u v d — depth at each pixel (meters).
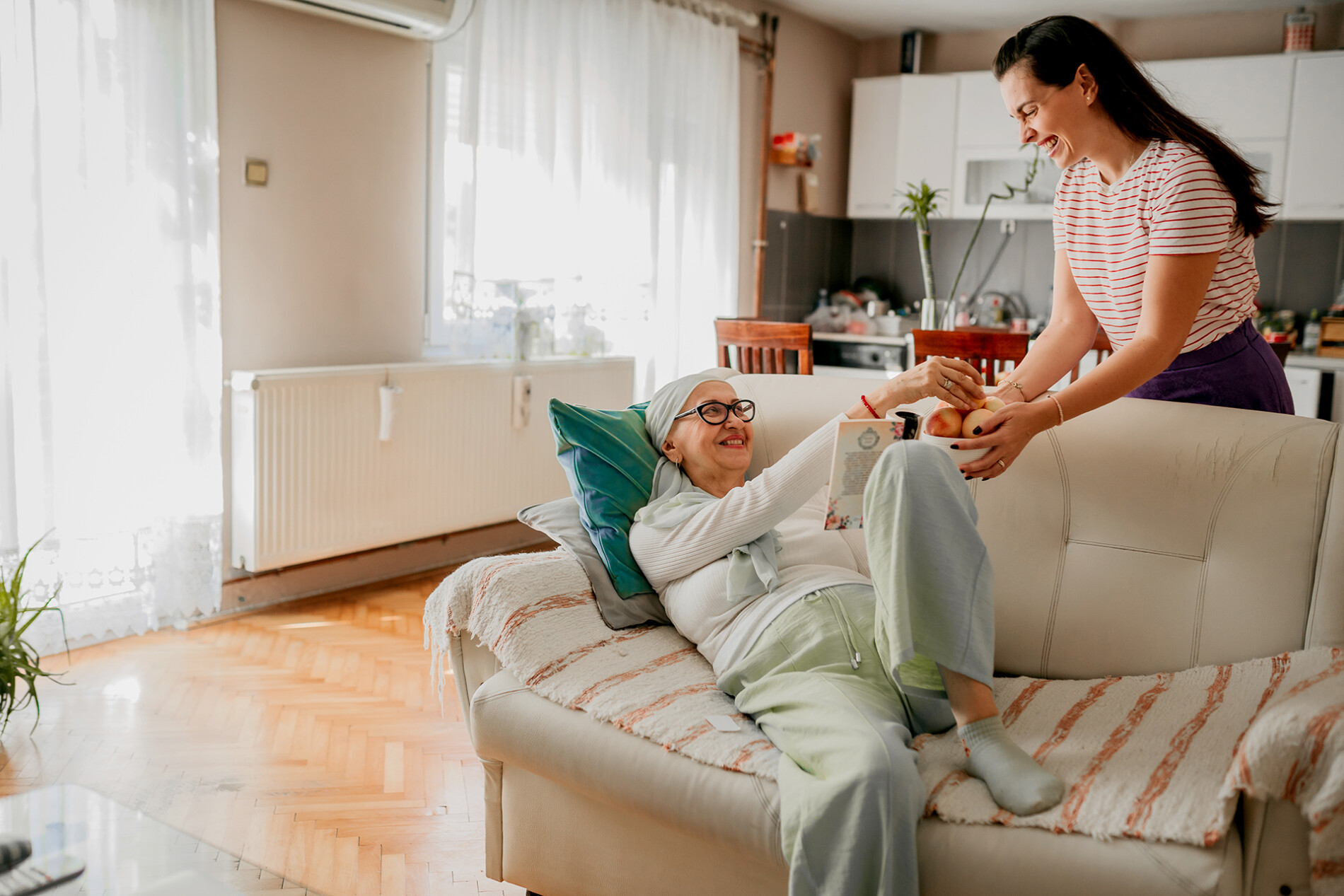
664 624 1.83
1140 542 1.64
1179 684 1.51
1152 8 5.45
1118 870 1.12
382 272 3.79
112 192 2.94
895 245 6.46
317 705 2.65
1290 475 1.56
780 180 5.85
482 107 3.90
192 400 3.18
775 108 5.74
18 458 2.82
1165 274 1.59
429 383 3.71
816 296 6.31
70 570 2.94
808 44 5.97
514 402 4.04
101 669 2.85
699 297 5.12
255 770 2.26
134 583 3.08
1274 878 1.13
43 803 1.22
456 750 2.40
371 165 3.71
